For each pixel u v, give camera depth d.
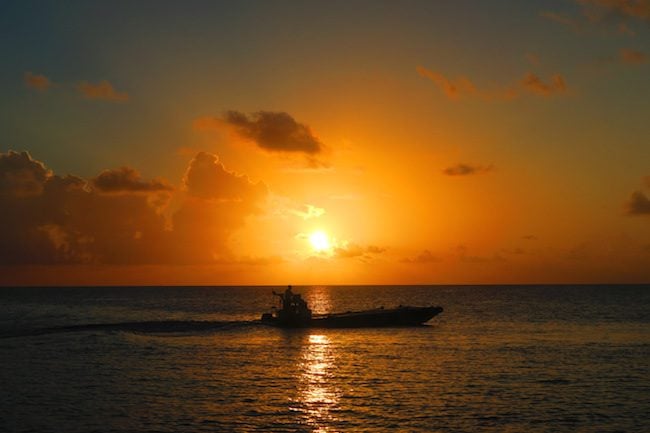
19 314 137.75
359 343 73.38
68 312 145.75
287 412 39.34
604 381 48.94
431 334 83.75
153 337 77.81
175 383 48.31
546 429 35.75
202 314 136.75
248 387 46.84
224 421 37.19
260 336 79.75
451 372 53.06
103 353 63.75
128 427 35.91
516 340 77.25
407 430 35.53
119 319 120.88
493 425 36.50
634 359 60.50
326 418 37.91
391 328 89.50
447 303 187.62
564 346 70.88
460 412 39.31
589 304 175.12
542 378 50.22
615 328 94.81
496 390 45.66
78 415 38.50
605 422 37.09
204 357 61.56
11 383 48.06
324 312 151.75
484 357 61.81
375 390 45.75
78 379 49.75
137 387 46.72
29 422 36.91
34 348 67.00
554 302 190.38
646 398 43.06
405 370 54.19
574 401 42.19
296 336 79.94
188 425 36.38
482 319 113.56
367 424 36.62
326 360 59.78
